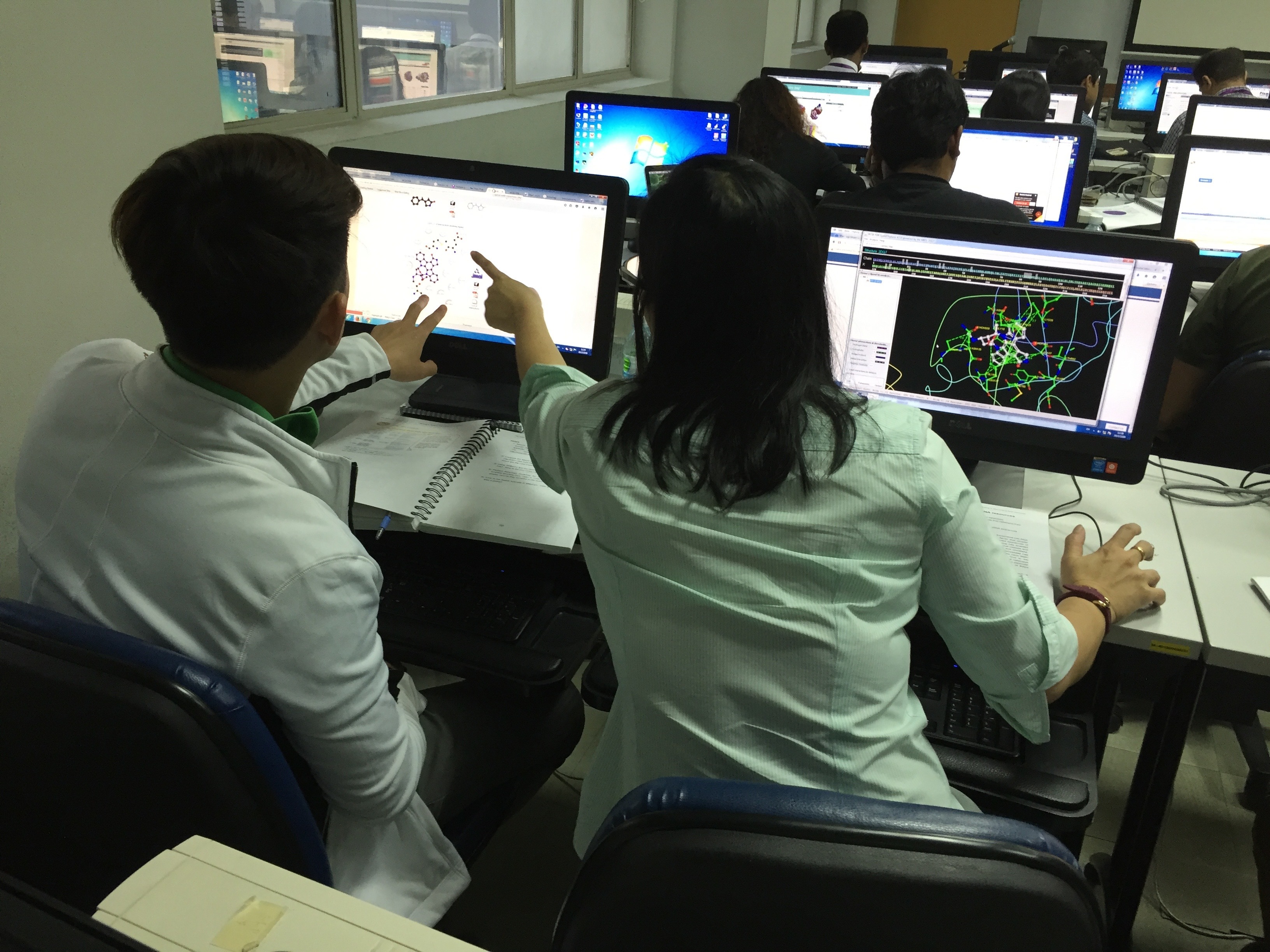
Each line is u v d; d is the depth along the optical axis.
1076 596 1.05
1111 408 1.27
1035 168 2.79
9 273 1.61
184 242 0.73
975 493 0.84
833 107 4.26
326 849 0.90
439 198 1.45
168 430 0.78
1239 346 1.94
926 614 1.01
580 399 0.90
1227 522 1.30
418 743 0.98
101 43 1.69
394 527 1.21
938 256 1.29
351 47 3.42
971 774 1.02
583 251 1.41
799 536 0.78
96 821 0.77
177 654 0.71
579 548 1.16
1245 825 1.71
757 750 0.79
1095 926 0.60
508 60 4.48
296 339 0.81
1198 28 7.59
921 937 0.59
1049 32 8.30
